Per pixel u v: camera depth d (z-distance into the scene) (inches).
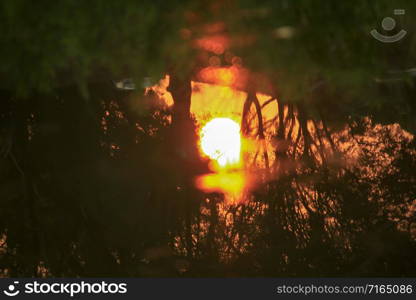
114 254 2758.4
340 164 3417.8
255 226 3014.3
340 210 3041.3
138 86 1491.1
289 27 1437.0
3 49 1466.5
